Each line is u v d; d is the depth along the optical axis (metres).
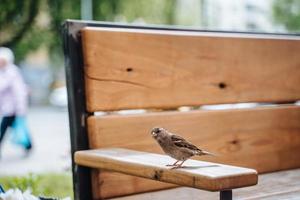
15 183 3.76
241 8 7.37
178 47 2.37
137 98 2.28
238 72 2.54
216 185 1.64
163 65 2.33
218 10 7.62
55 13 15.73
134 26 2.35
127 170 1.90
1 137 9.02
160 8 15.85
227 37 2.51
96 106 2.20
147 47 2.30
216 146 2.44
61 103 21.20
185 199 2.13
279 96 2.67
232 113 2.49
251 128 2.55
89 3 15.29
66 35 2.20
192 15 15.37
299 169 2.67
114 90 2.23
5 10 12.26
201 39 2.43
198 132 2.40
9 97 9.00
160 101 2.33
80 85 2.21
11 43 12.50
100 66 2.21
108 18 15.93
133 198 2.20
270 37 2.65
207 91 2.45
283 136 2.65
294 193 2.13
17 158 8.84
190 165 1.79
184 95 2.38
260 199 2.04
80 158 2.09
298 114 2.70
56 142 11.18
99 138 2.20
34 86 24.36
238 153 2.50
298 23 7.68
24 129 9.23
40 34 16.66
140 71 2.29
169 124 2.33
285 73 2.69
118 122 2.24
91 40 2.19
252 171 1.70
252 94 2.58
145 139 2.29
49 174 5.33
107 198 2.21
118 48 2.24
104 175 2.21
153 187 2.29
